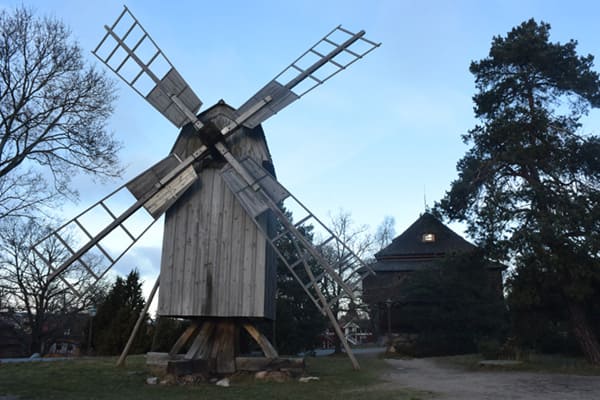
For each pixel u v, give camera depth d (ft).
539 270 60.80
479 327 95.66
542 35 70.54
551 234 57.93
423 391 37.40
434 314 96.73
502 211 63.62
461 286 95.91
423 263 119.75
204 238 45.57
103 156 63.31
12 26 57.36
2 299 131.23
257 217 45.39
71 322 146.10
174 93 49.93
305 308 101.35
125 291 87.71
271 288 48.11
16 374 42.32
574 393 37.22
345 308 119.34
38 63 58.44
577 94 67.87
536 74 70.59
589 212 58.03
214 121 48.75
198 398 32.22
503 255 63.36
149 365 44.86
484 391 37.99
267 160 48.60
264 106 48.57
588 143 62.44
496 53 71.15
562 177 64.54
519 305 62.69
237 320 47.37
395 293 121.19
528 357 66.54
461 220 72.59
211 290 44.14
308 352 104.32
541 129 63.82
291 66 50.52
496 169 69.46
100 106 62.54
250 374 43.47
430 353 94.07
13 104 57.82
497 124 67.51
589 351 60.70
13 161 57.77
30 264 118.42
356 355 97.81
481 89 74.74
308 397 33.22
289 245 101.40
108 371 44.98
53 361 55.16
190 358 43.47
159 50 52.29
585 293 57.31
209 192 46.93
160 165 47.44
